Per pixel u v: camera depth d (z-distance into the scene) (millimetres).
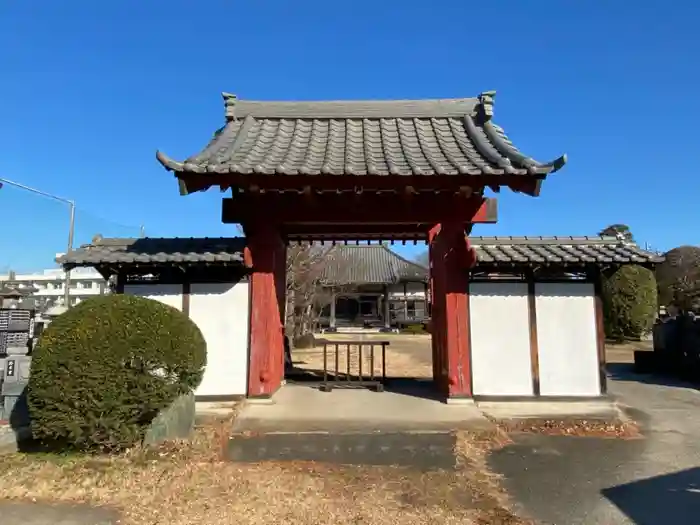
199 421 7000
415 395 8539
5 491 4574
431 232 9625
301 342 22656
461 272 8164
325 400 8086
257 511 4117
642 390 10945
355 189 7020
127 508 4230
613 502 4402
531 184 6754
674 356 13359
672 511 4215
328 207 8133
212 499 4367
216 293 8195
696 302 21891
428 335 33531
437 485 4750
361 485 4734
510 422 7016
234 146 7645
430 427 6570
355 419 6898
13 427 6379
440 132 8742
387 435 6254
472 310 8141
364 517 4008
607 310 23047
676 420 7723
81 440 5355
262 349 7949
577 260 7875
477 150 7809
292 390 8961
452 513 4109
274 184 6887
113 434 5418
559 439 6367
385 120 9172
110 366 5336
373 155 7625
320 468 5238
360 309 46031
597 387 8008
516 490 4672
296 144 8203
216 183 6867
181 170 6480
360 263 43469
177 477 4883
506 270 8188
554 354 8070
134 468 5102
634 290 22609
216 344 8070
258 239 8203
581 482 4895
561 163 6449
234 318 8133
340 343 9664
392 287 42281
